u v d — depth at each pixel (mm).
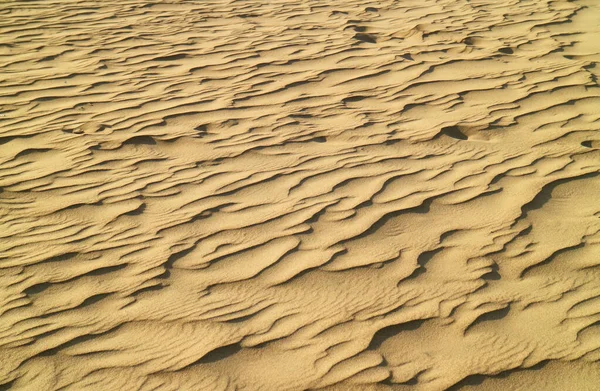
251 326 3389
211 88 6875
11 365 3160
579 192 4617
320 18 9523
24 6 9984
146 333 3361
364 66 7465
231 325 3400
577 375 3031
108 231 4320
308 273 3801
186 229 4316
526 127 5777
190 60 7754
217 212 4516
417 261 3891
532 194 4609
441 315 3434
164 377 3074
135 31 8867
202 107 6387
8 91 6867
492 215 4367
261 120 6066
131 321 3451
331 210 4477
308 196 4680
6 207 4648
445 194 4652
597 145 5375
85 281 3789
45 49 8172
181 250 4074
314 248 4043
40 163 5344
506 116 6016
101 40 8508
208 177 5031
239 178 4992
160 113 6273
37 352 3240
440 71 7277
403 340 3271
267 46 8211
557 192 4629
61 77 7254
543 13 9711
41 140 5754
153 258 3996
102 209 4609
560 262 3840
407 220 4332
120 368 3133
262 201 4641
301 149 5453
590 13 9695
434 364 3117
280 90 6785
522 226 4223
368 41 8547
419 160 5203
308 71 7324
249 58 7781
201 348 3246
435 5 10344
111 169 5215
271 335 3322
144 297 3639
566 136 5539
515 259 3883
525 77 7004
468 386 2990
